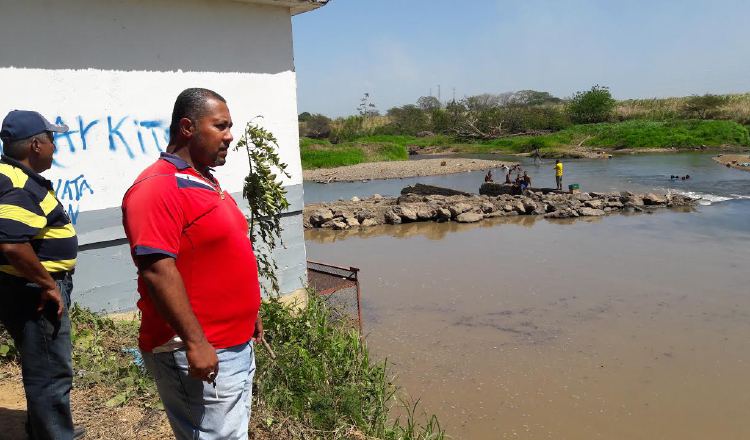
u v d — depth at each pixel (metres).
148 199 2.36
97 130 6.02
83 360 4.92
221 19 6.82
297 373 4.96
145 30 6.25
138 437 4.00
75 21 5.77
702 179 31.11
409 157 60.81
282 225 7.58
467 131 71.56
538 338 10.14
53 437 3.51
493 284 13.40
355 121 83.50
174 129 2.68
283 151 7.53
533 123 70.69
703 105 64.81
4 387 4.55
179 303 2.35
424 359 9.36
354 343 6.03
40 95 5.63
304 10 7.55
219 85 6.88
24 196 3.24
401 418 7.33
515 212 23.30
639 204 23.41
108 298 6.23
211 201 2.55
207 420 2.66
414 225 21.95
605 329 10.48
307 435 4.39
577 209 22.50
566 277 13.76
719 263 14.54
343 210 23.47
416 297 12.63
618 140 54.47
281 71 7.43
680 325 10.55
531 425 7.31
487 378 8.64
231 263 2.60
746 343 9.69
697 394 8.06
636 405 7.80
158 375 2.66
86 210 5.99
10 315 3.36
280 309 5.69
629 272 14.02
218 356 2.62
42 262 3.43
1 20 5.34
